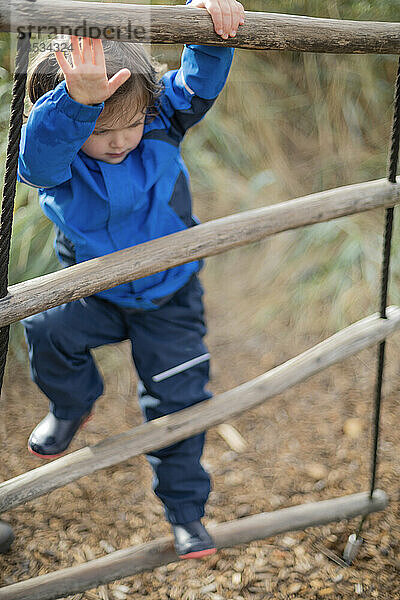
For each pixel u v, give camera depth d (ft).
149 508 7.26
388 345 10.05
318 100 12.55
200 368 5.58
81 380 5.60
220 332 10.53
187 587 6.26
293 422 8.66
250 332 10.51
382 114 12.34
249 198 11.69
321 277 10.90
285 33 4.21
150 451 5.10
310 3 11.88
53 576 5.64
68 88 3.81
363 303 10.43
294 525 6.41
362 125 12.42
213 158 12.03
